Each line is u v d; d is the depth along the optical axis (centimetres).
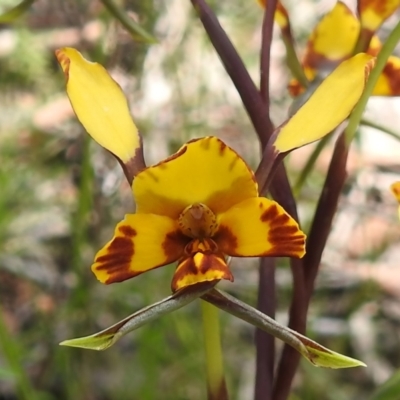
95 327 26
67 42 35
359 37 18
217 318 17
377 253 29
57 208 31
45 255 30
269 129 17
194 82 31
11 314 30
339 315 30
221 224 16
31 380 27
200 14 18
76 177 29
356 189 31
